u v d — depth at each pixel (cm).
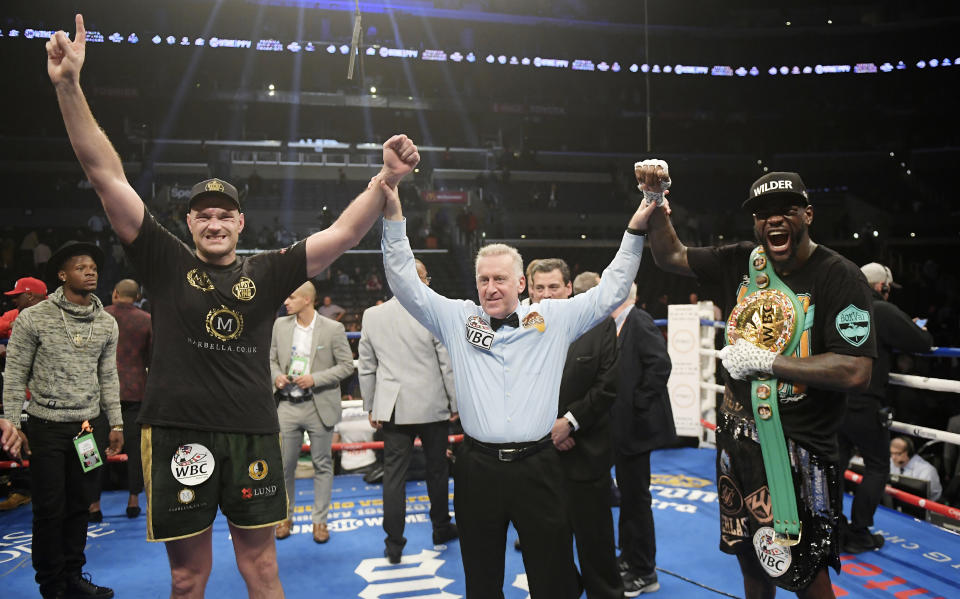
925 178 2556
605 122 2886
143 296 1113
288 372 408
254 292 214
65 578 315
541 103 2772
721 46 2906
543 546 212
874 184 2584
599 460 283
